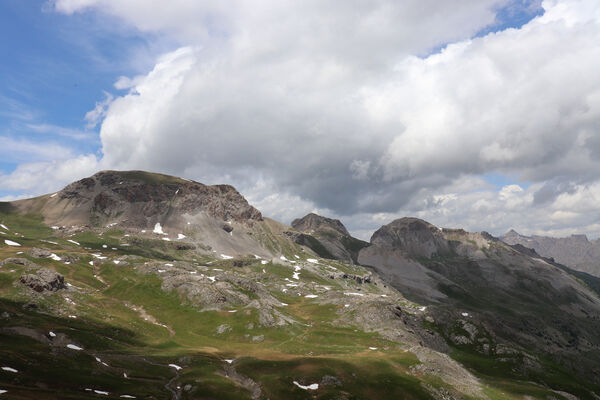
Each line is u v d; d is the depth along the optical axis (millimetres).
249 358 128000
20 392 69188
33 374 82125
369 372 120750
